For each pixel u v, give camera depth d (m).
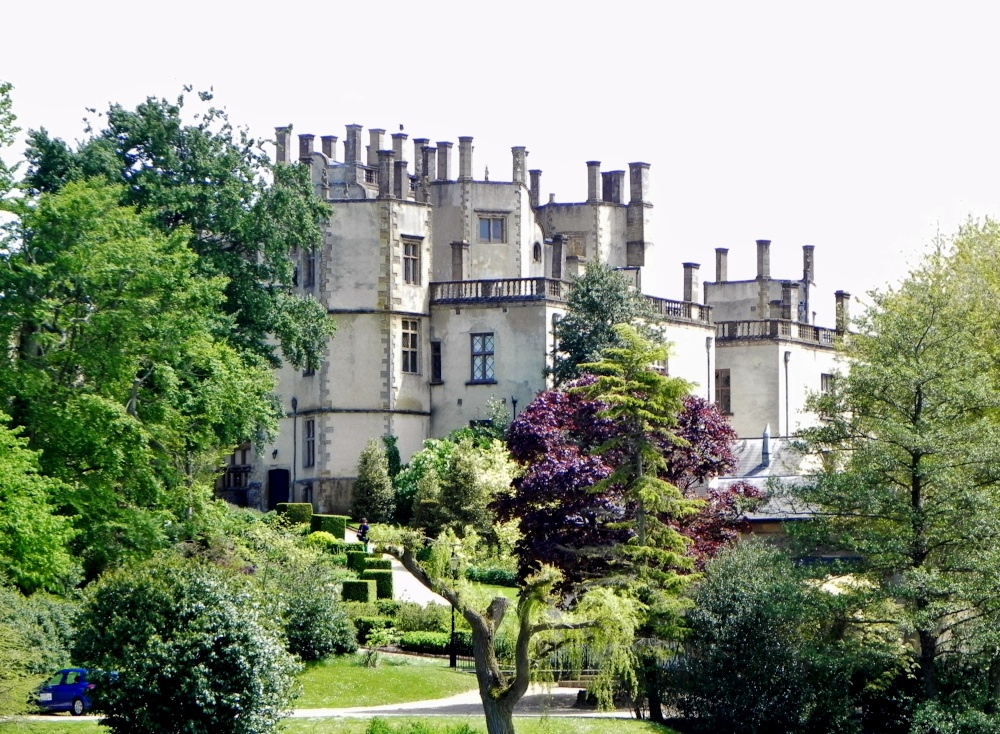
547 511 57.91
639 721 50.44
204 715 42.16
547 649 46.41
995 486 53.47
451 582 46.38
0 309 54.88
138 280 56.38
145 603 42.91
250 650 42.81
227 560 57.16
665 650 50.53
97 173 69.75
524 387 96.06
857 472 53.44
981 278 65.00
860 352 59.25
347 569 72.00
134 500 55.97
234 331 72.81
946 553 52.31
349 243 96.19
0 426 48.22
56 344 56.12
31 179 69.69
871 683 51.69
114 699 42.06
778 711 50.84
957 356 54.38
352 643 58.84
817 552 55.31
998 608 50.50
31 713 48.34
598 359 90.56
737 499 60.19
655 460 54.84
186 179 73.00
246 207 74.00
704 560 57.50
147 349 57.53
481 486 81.81
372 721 45.38
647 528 54.69
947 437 52.16
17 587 54.75
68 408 53.75
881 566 52.59
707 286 126.06
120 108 73.38
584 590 52.38
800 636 51.72
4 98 53.50
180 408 60.00
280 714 44.00
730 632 51.34
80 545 55.69
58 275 55.38
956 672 52.06
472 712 50.56
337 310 95.81
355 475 95.06
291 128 78.69
